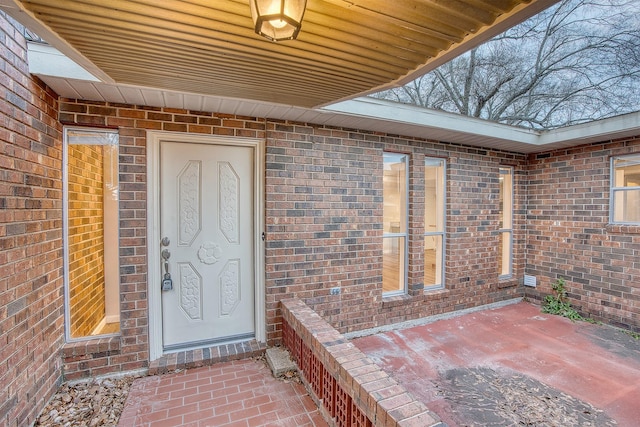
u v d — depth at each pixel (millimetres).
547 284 4820
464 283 4488
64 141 2570
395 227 4086
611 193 4137
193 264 3061
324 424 2141
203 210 3086
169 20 1358
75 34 1479
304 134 3326
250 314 3293
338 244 3531
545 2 1287
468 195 4492
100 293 2799
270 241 3188
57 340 2463
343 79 2068
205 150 3072
